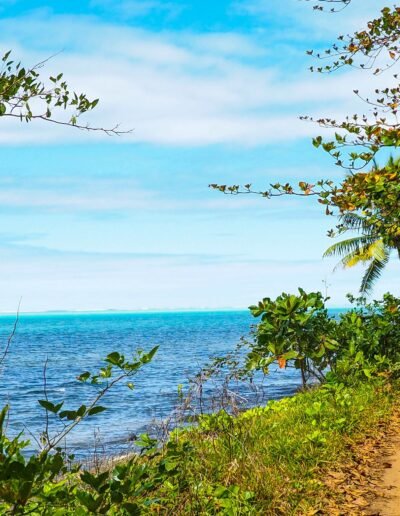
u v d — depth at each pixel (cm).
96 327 19875
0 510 360
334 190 790
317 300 1184
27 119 480
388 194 802
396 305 1452
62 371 4956
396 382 1273
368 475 718
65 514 464
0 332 16162
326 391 1097
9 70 466
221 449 767
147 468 446
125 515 487
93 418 2289
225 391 871
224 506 582
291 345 1134
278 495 640
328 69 848
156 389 3191
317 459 766
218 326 18238
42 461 341
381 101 790
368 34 823
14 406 2886
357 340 1358
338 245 3095
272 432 892
